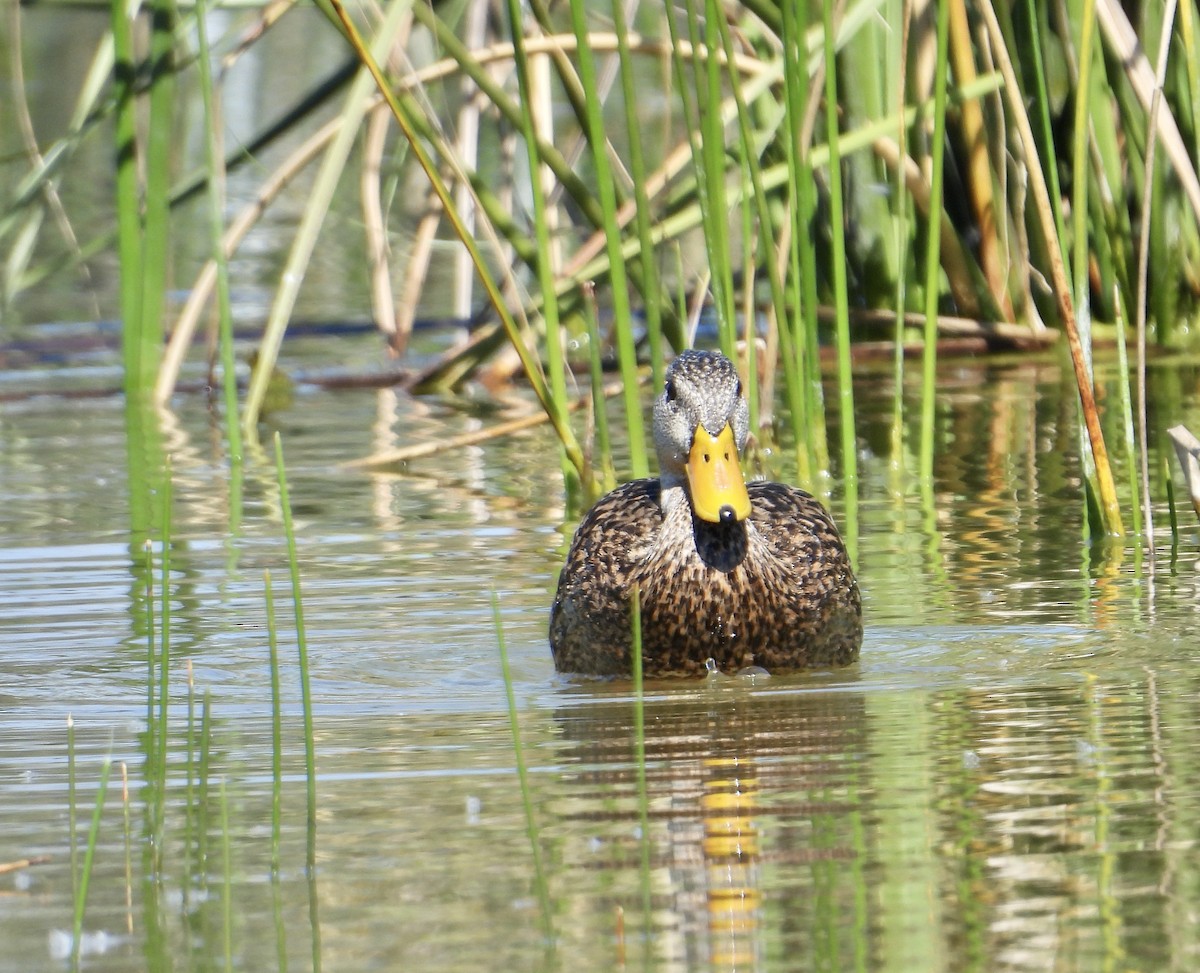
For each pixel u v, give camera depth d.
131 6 16.73
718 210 12.93
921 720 8.44
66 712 9.08
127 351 18.33
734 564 9.91
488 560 12.30
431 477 15.18
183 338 18.34
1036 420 16.45
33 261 24.03
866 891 6.20
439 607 11.17
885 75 18.02
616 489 11.02
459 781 7.70
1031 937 5.76
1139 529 12.30
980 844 6.59
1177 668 9.16
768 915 6.03
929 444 13.78
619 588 10.02
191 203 27.31
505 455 16.12
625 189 16.50
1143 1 16.89
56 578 11.95
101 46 16.67
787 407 17.64
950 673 9.38
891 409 17.36
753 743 8.16
